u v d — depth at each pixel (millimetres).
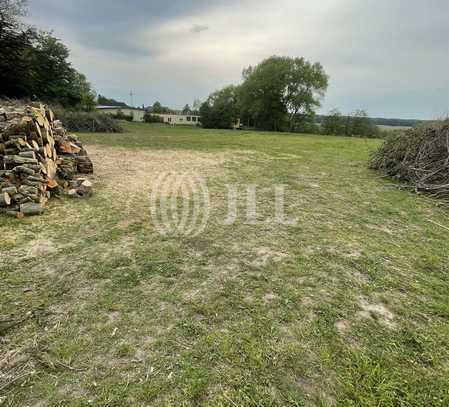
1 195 3023
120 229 2885
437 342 1534
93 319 1606
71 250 2404
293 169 6762
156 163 6848
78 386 1203
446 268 2375
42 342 1428
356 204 4121
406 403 1180
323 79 32438
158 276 2076
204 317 1662
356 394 1206
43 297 1778
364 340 1525
